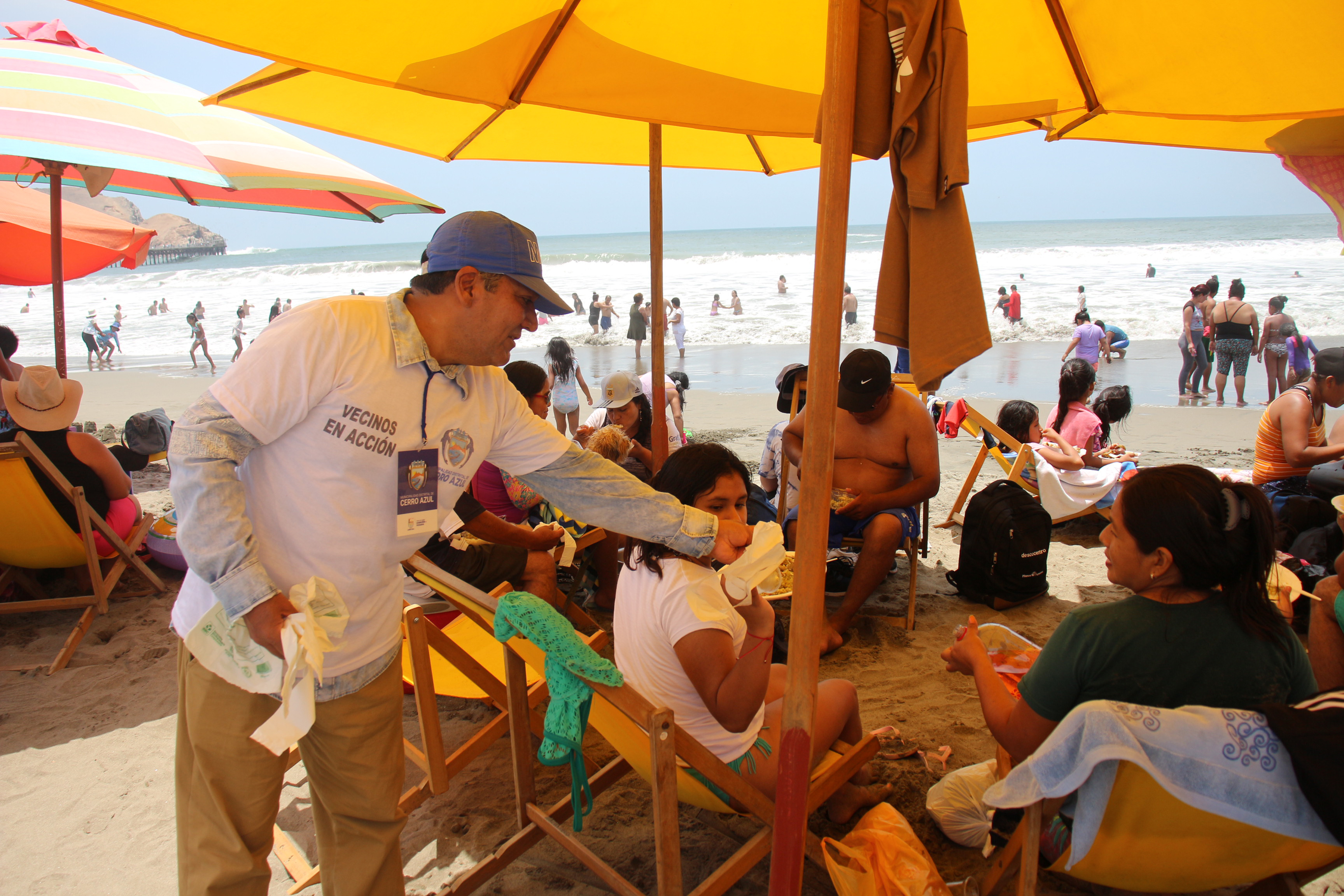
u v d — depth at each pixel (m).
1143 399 10.88
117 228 6.61
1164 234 62.28
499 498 3.79
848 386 3.79
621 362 16.34
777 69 2.71
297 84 2.98
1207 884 1.68
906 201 1.57
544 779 2.88
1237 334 10.33
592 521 1.98
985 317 1.52
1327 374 4.22
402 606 1.89
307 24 2.04
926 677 3.53
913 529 3.94
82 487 4.16
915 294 1.55
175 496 1.46
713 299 26.22
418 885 2.38
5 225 6.31
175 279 53.00
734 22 2.49
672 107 2.77
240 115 4.76
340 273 56.31
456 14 2.20
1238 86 2.18
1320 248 38.41
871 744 2.37
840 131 1.39
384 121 3.39
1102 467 5.20
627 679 2.09
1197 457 7.53
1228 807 1.47
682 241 86.75
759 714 2.17
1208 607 1.73
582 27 2.44
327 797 1.88
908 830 2.21
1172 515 1.69
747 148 4.16
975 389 11.71
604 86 2.64
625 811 2.70
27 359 20.14
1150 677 1.72
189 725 1.68
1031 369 13.59
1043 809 1.64
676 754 1.77
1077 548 5.14
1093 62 2.34
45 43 4.40
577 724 1.78
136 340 23.97
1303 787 1.45
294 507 1.60
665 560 2.01
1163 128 3.10
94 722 3.35
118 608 4.43
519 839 2.34
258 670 1.58
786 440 4.52
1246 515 1.68
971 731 3.10
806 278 34.00
